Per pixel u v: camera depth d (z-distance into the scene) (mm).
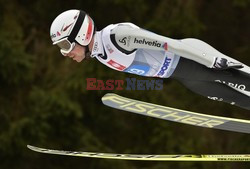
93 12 31984
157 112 19500
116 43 16094
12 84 30578
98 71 29484
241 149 31656
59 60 31500
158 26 30781
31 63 29875
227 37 33719
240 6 32594
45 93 29594
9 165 29469
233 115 32062
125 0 31297
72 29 16250
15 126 28969
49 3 32875
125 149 31484
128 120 31891
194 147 30359
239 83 17328
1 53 29094
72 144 29938
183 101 31062
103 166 29953
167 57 16938
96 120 31578
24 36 32344
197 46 16828
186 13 31125
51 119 29625
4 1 31719
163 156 19719
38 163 30312
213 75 17250
